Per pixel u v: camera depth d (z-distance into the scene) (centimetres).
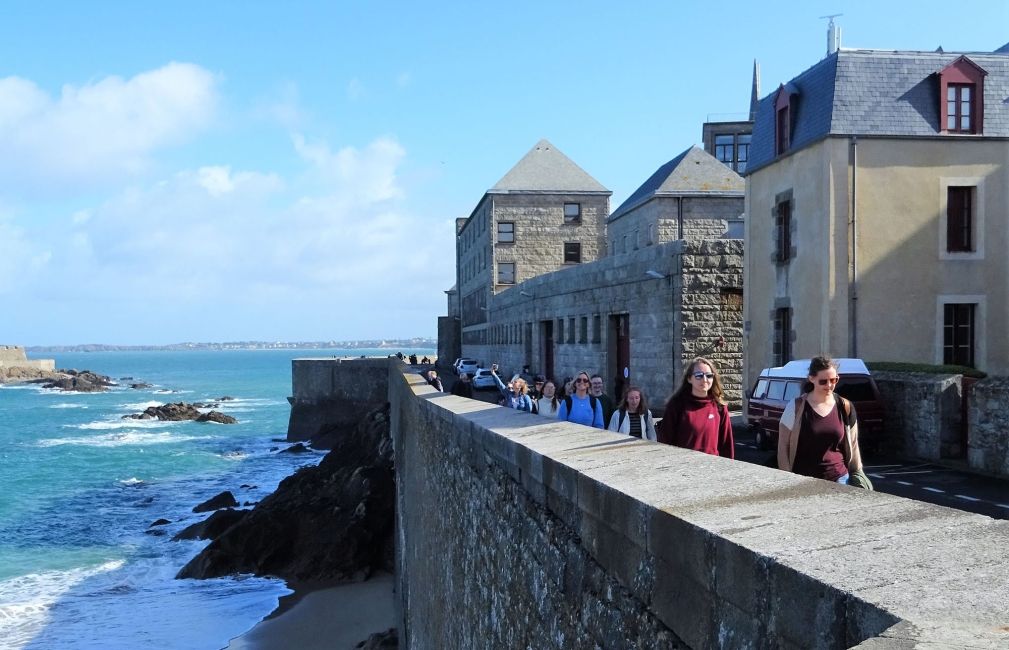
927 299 2053
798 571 217
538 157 6347
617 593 364
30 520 3503
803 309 2156
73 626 2141
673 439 669
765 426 1811
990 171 2062
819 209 2077
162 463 5209
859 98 2069
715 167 4441
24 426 7512
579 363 3509
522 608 548
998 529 244
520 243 6084
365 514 2667
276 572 2577
